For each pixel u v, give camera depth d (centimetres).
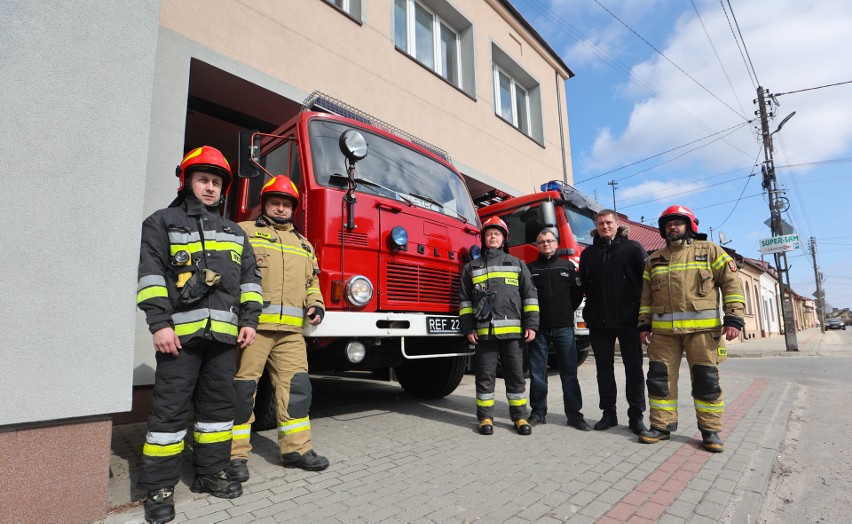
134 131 244
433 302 415
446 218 447
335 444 352
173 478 231
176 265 238
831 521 246
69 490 213
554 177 1355
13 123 208
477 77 1083
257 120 724
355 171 401
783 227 1549
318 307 310
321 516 227
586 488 265
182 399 236
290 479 278
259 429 385
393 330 368
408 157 467
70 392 211
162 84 517
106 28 241
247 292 265
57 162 218
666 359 375
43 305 207
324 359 402
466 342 454
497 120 1139
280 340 302
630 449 346
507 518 226
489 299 393
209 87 621
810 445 381
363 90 783
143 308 228
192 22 557
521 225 718
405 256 397
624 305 401
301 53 684
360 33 791
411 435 379
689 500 250
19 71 212
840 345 1823
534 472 292
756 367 966
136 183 241
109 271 228
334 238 354
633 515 231
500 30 1198
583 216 732
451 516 228
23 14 216
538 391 430
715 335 354
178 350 237
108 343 224
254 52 619
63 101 223
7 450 199
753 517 238
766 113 1609
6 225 202
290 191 313
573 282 437
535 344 437
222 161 263
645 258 412
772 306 3438
